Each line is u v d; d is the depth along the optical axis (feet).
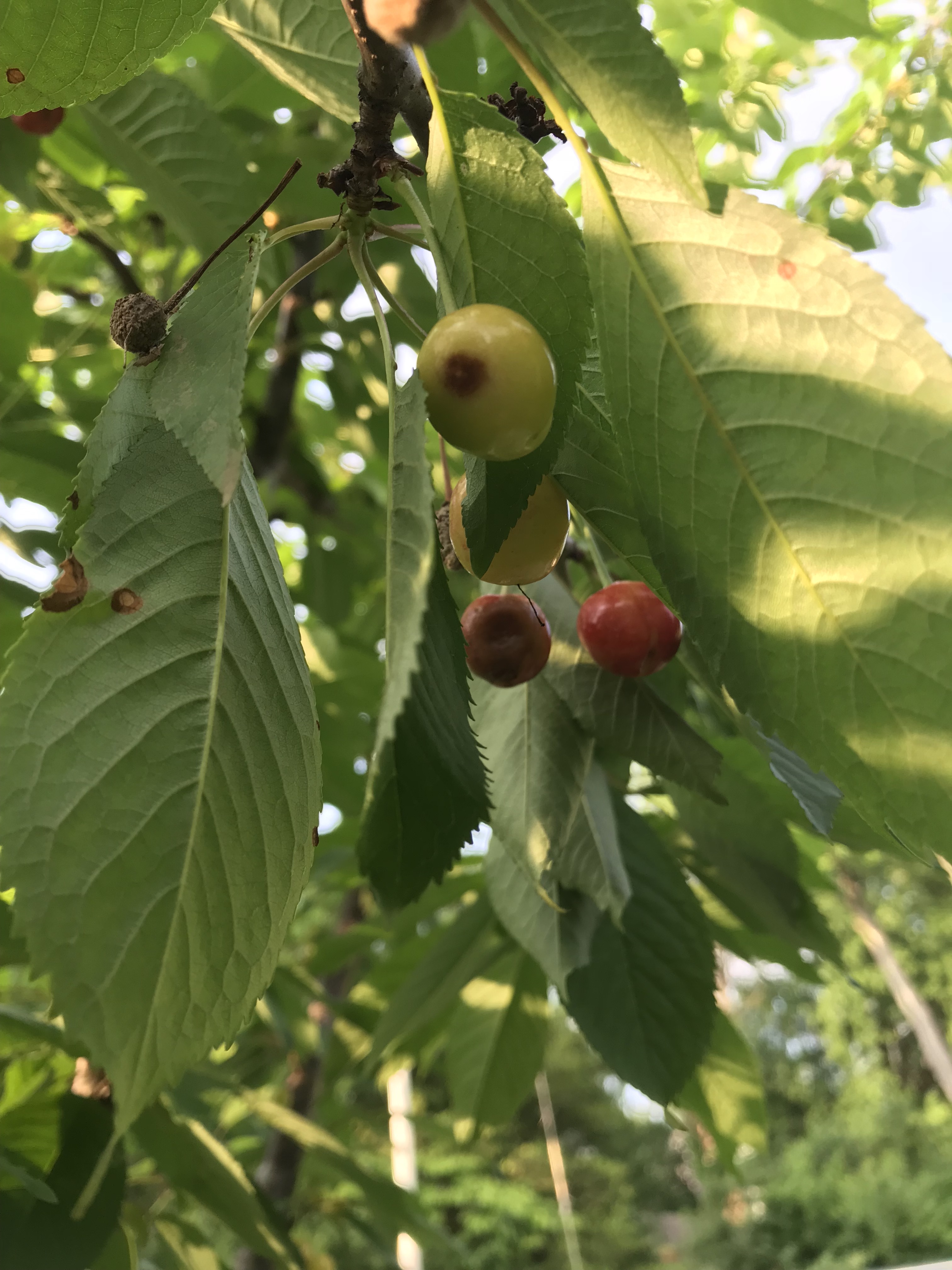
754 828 1.21
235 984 0.48
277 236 0.54
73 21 0.52
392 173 0.55
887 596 0.48
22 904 0.43
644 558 0.60
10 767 0.44
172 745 0.48
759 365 0.49
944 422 0.46
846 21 1.47
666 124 0.45
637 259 0.51
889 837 0.59
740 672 0.53
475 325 0.50
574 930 1.01
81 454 1.73
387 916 0.62
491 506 0.56
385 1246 2.11
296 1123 1.35
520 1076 1.52
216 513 0.52
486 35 1.24
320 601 2.50
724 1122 1.48
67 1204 0.93
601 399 0.60
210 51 1.53
